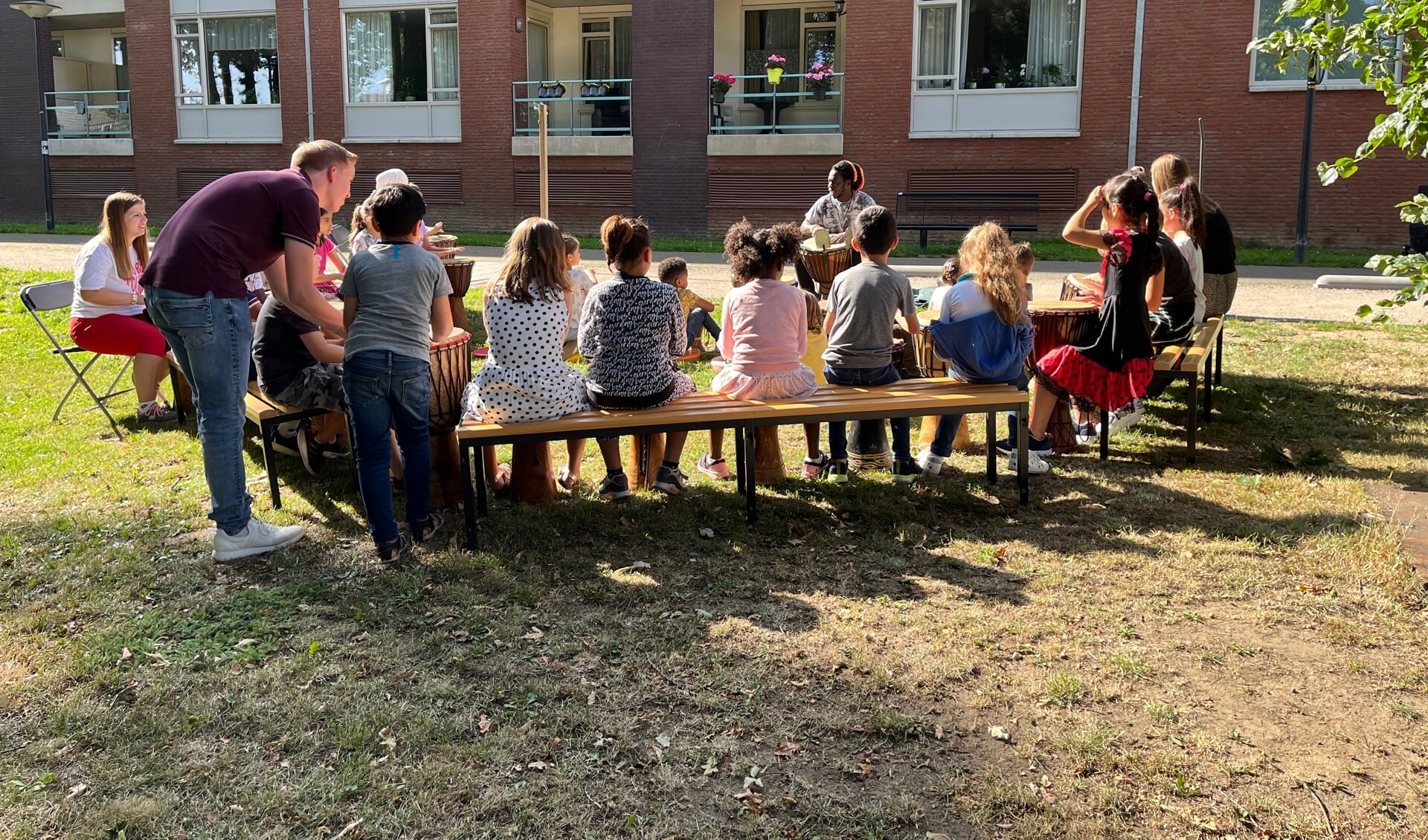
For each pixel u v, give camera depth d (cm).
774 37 2127
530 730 298
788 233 486
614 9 2256
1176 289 580
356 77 2212
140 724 302
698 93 2005
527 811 263
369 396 402
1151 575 402
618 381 449
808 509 478
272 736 296
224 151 2309
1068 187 1811
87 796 270
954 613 370
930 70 1869
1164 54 1719
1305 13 526
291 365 474
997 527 456
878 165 1911
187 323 397
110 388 715
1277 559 415
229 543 419
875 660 336
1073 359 527
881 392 490
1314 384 711
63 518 462
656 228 2069
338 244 922
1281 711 308
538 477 478
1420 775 278
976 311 495
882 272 502
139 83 2330
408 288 403
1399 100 463
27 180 2461
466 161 2158
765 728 300
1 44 2409
